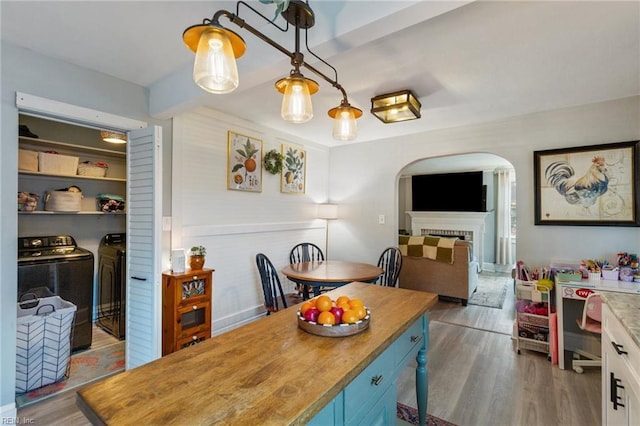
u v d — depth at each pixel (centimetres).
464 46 191
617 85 253
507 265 692
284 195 412
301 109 125
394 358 137
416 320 159
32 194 299
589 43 188
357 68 220
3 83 188
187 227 293
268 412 78
